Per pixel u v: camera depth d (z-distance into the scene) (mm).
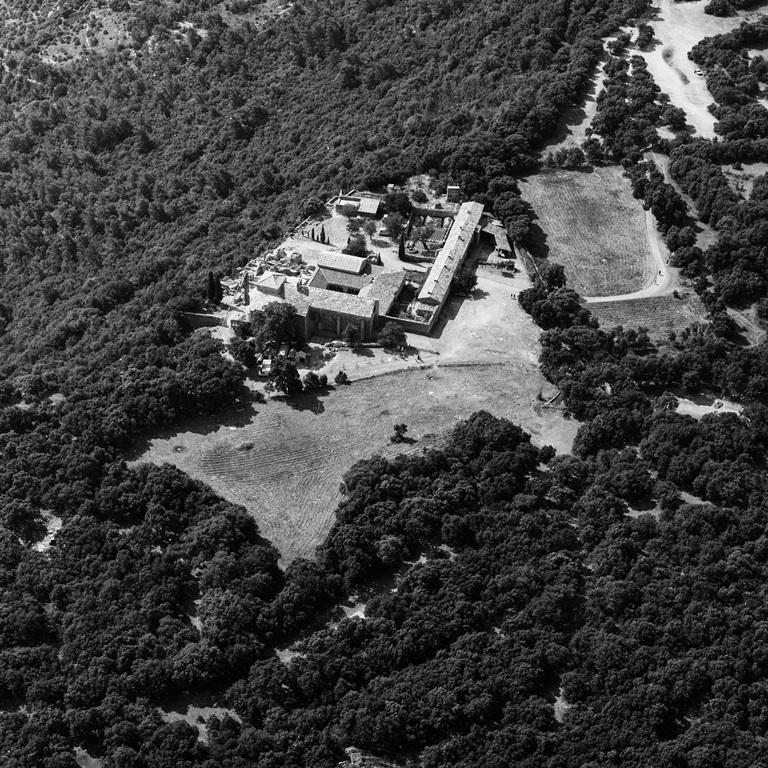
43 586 185625
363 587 187000
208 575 184500
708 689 164500
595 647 169625
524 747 155750
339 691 166750
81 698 166500
